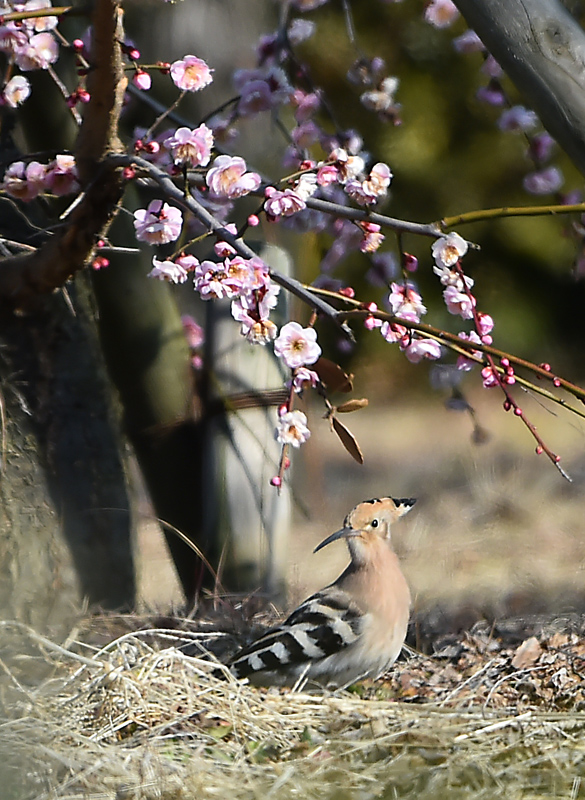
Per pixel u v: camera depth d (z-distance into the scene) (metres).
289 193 7.53
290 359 7.56
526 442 26.50
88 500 10.87
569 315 36.09
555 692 8.59
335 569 15.27
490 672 9.02
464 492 20.16
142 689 8.16
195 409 11.69
